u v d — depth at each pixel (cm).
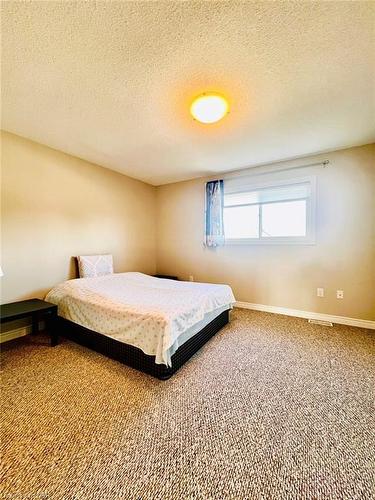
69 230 306
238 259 374
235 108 201
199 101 177
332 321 300
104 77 162
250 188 357
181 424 133
